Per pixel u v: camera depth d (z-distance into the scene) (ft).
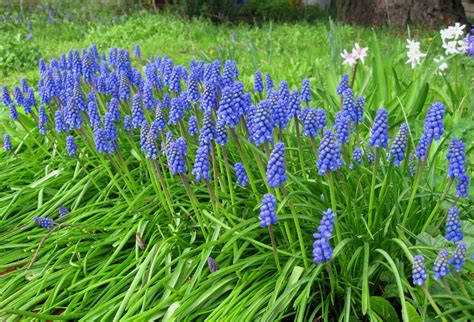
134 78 3.40
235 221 2.40
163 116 2.60
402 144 1.91
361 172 2.23
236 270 2.15
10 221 2.93
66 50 7.79
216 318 1.98
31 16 10.25
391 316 2.01
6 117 4.18
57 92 3.30
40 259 2.58
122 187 2.98
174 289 2.10
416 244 2.05
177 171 2.17
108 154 2.66
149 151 2.33
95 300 2.27
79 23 9.96
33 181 3.27
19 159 3.45
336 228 1.96
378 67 3.67
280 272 2.08
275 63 5.74
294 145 2.71
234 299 2.03
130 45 8.25
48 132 3.50
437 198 2.27
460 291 1.86
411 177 2.23
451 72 4.37
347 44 7.00
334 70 4.05
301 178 2.35
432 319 1.86
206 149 2.11
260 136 1.97
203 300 2.07
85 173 3.14
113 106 2.67
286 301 1.94
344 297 2.06
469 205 2.18
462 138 2.85
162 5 11.53
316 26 10.03
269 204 1.81
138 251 2.48
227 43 7.50
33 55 7.00
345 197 2.03
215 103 2.37
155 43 8.09
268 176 1.81
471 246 1.97
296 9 12.78
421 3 8.72
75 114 2.76
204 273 2.19
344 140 2.10
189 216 2.58
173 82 2.96
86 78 3.45
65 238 2.56
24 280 2.48
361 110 2.37
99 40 8.65
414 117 3.14
